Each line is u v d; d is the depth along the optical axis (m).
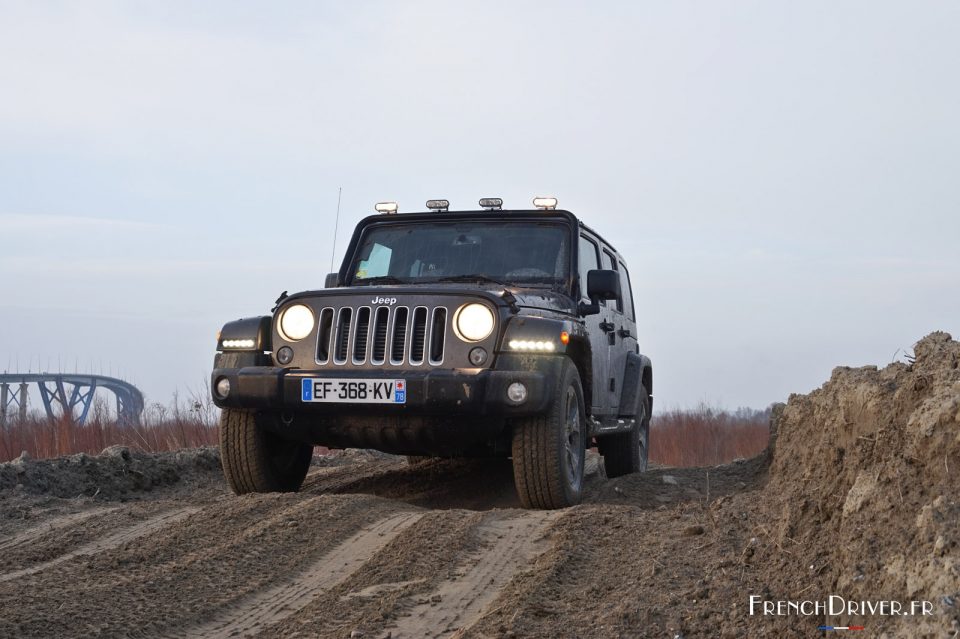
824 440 4.15
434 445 5.90
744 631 3.10
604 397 7.22
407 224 7.17
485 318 5.58
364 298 5.77
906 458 3.17
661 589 3.62
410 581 4.08
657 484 6.95
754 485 6.73
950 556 2.64
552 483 5.57
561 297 6.38
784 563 3.54
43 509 6.16
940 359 3.55
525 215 6.95
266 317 6.04
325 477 8.05
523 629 3.33
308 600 3.94
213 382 5.87
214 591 4.03
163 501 6.11
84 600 3.86
